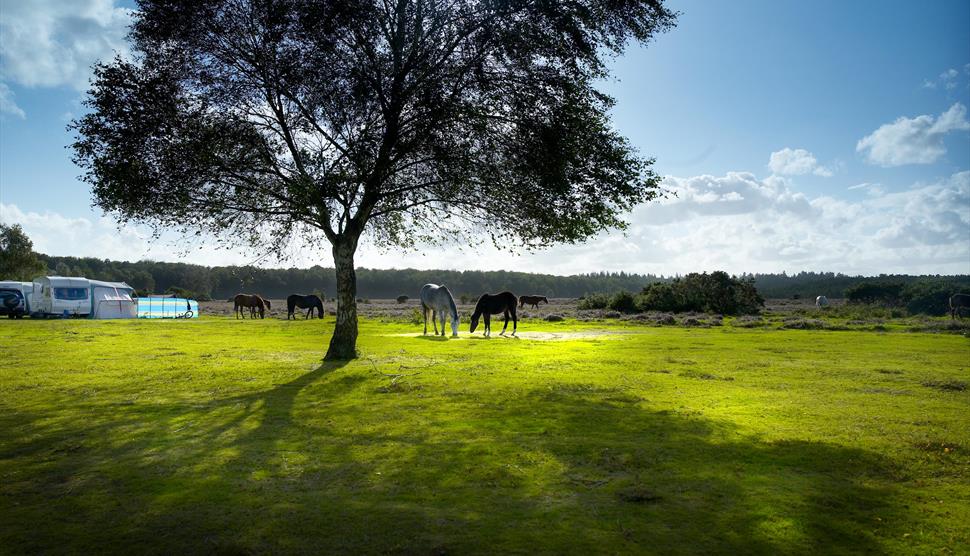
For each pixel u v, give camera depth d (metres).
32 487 5.35
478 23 13.20
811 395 10.30
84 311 39.66
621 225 14.64
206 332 26.78
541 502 4.96
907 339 22.91
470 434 7.38
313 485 5.41
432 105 12.61
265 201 14.49
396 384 11.28
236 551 3.99
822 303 57.91
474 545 4.09
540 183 13.36
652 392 10.60
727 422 8.06
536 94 13.13
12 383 11.65
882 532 4.36
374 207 16.72
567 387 11.07
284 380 12.03
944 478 5.65
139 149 12.81
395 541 4.16
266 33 12.88
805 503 4.95
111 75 12.59
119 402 9.66
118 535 4.27
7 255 68.75
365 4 12.72
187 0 12.65
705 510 4.79
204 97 13.30
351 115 13.73
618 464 6.04
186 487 5.35
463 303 85.44
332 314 54.25
